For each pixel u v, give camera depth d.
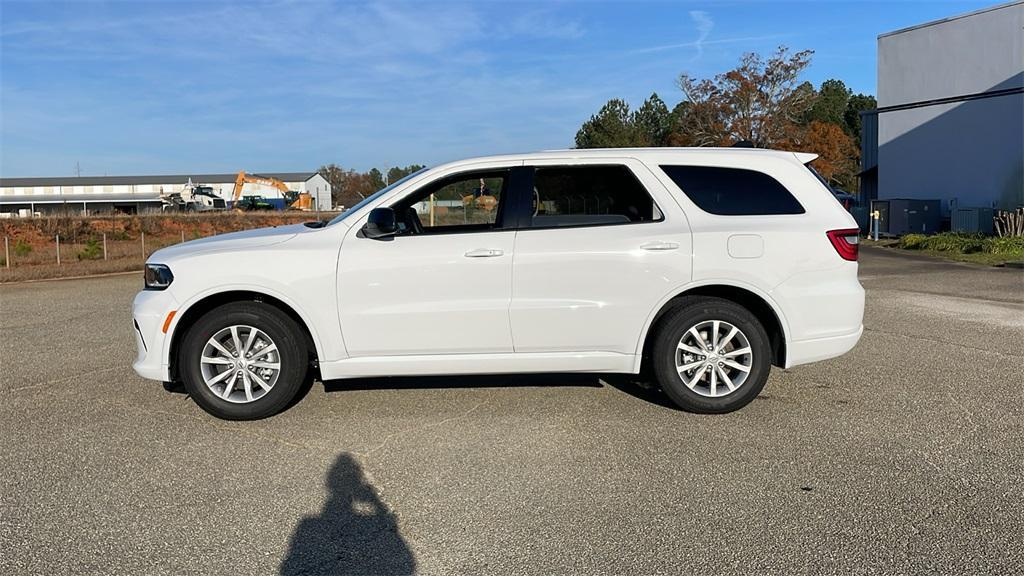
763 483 4.00
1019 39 22.12
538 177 5.21
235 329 5.11
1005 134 22.67
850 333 5.20
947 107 24.33
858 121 77.81
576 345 5.12
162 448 4.68
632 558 3.22
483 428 4.99
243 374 5.15
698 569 3.12
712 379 5.18
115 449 4.66
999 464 4.22
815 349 5.18
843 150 51.09
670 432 4.86
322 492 3.98
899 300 10.67
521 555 3.27
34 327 9.55
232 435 4.91
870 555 3.21
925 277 13.62
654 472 4.18
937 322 8.77
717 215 5.16
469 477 4.15
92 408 5.57
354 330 5.07
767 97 36.22
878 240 23.36
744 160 5.29
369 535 3.48
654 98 65.56
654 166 5.22
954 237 19.50
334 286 5.03
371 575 3.12
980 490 3.87
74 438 4.88
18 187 92.62
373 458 4.46
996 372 6.34
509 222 5.13
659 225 5.11
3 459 4.50
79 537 3.48
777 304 5.11
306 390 6.01
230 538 3.47
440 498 3.88
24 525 3.60
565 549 3.31
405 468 4.30
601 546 3.34
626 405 5.48
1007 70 22.48
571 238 5.07
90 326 9.59
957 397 5.57
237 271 5.03
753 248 5.07
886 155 26.59
